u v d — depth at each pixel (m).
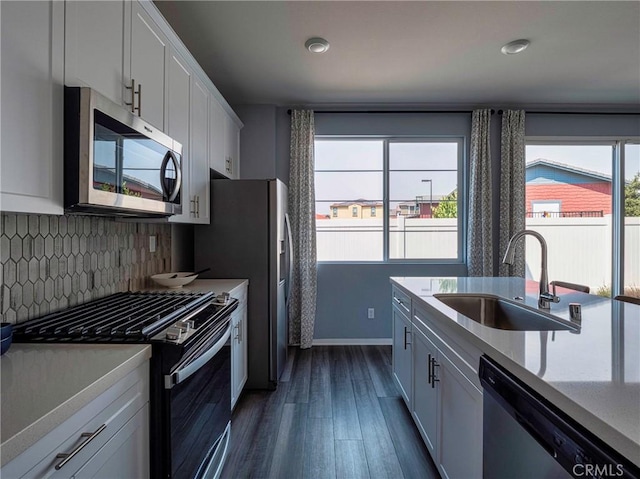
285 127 3.69
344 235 3.85
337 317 3.71
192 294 1.88
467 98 3.48
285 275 2.93
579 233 3.86
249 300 2.59
